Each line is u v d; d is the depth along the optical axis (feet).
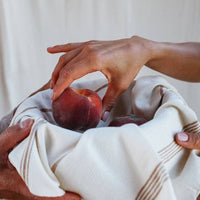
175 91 1.83
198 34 4.02
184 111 1.49
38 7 3.98
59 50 1.81
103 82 1.97
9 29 4.04
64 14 4.03
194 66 1.95
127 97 1.98
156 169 1.15
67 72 1.46
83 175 1.18
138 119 1.62
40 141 1.20
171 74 2.05
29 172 1.16
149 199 1.18
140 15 4.02
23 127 1.28
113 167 1.20
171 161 1.39
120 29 4.11
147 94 1.80
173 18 3.96
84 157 1.16
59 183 1.18
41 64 4.38
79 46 1.74
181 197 1.36
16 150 1.25
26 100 1.69
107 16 4.03
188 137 1.40
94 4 3.95
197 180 1.39
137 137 1.17
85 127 1.60
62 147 1.22
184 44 1.99
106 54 1.49
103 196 1.19
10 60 4.25
